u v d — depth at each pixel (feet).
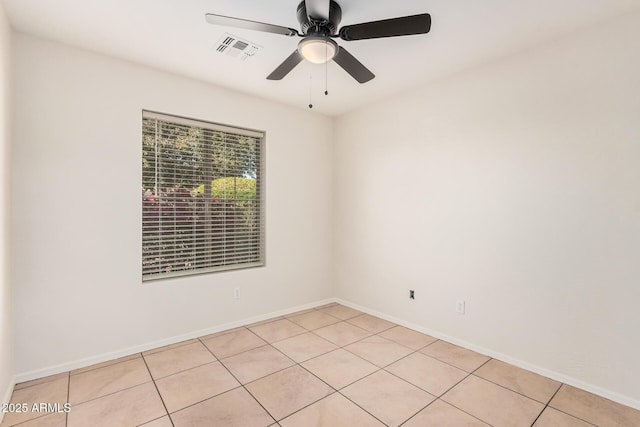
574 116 7.13
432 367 8.00
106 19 6.70
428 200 10.05
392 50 7.92
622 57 6.52
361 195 12.28
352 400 6.63
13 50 7.02
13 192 7.06
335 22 6.01
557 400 6.63
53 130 7.52
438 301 9.81
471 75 8.95
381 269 11.58
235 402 6.54
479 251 8.81
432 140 9.91
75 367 7.80
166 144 9.32
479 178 8.79
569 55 7.20
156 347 9.02
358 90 10.53
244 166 11.05
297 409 6.32
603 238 6.78
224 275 10.37
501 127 8.34
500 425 5.87
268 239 11.47
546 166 7.56
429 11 6.38
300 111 12.33
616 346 6.63
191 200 9.84
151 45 7.73
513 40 7.47
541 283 7.66
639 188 6.36
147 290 8.87
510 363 8.18
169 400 6.59
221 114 10.19
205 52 8.05
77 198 7.83
